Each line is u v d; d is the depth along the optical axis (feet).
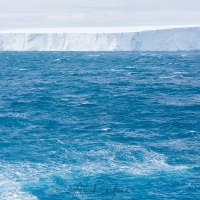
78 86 481.46
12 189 180.55
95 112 330.75
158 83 503.20
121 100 383.65
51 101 379.55
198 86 476.54
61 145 239.30
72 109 343.26
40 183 186.80
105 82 517.55
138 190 180.96
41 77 588.50
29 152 226.79
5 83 517.14
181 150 230.07
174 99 388.57
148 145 238.68
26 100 384.06
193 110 335.47
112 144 240.53
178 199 172.65
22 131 270.46
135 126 282.97
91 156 219.82
